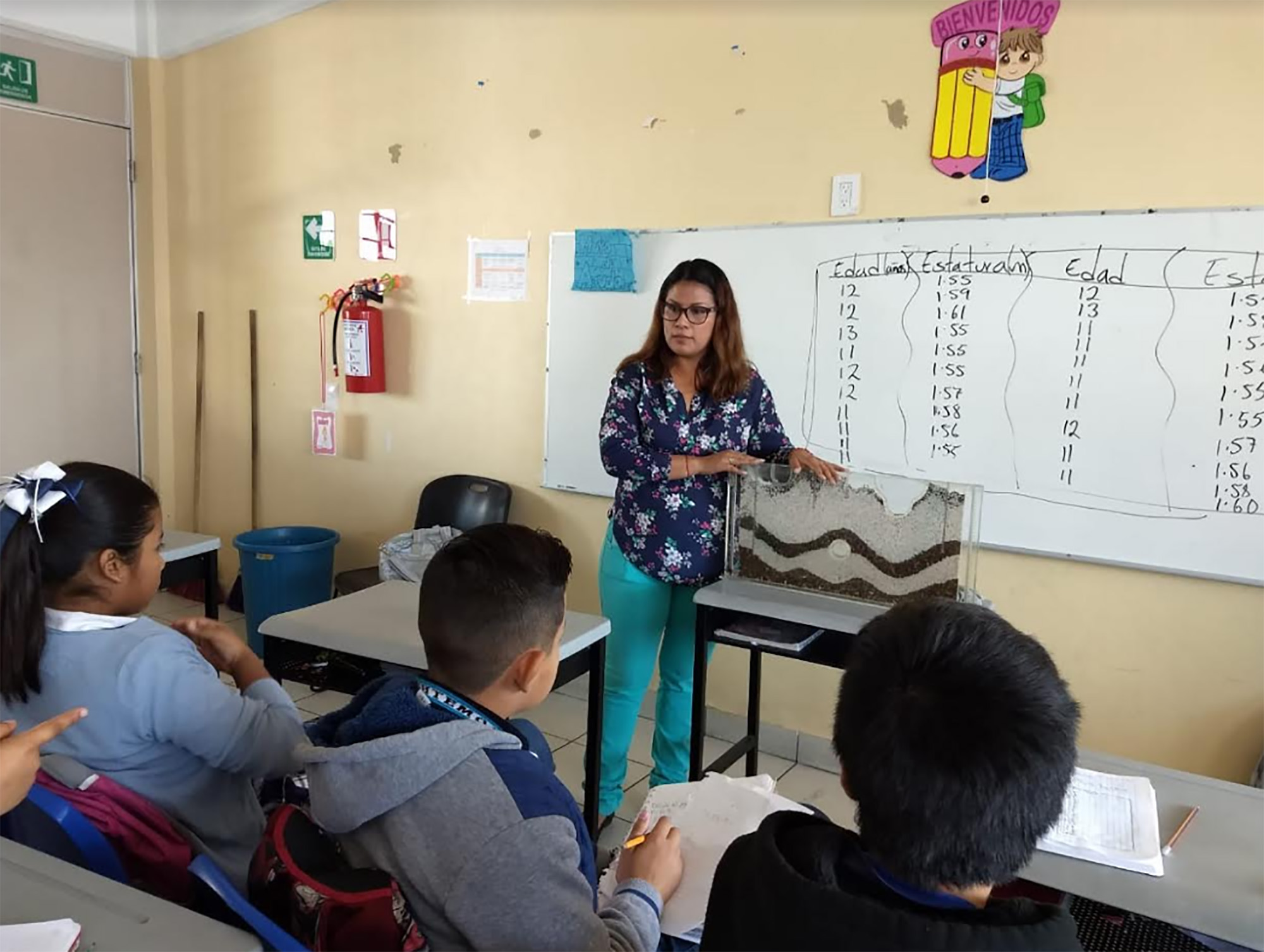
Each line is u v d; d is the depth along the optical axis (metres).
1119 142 2.40
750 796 1.33
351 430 3.97
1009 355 2.59
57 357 4.20
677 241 3.06
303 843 1.04
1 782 0.96
